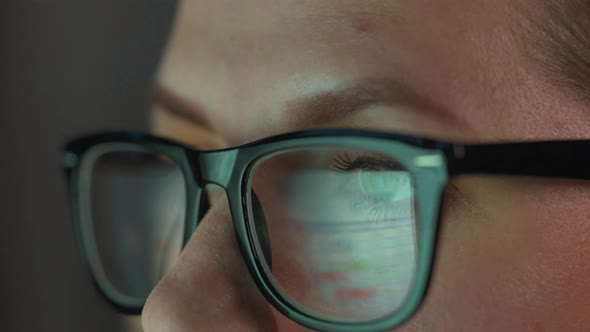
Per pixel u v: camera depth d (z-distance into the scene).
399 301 0.25
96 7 0.44
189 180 0.29
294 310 0.26
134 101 0.44
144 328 0.26
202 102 0.29
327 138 0.25
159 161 0.33
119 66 0.44
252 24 0.27
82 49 0.44
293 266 0.26
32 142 0.45
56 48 0.45
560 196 0.25
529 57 0.25
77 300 0.46
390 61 0.25
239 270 0.27
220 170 0.27
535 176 0.24
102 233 0.35
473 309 0.25
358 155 0.25
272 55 0.27
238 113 0.28
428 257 0.25
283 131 0.27
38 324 0.46
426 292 0.25
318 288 0.26
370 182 0.25
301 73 0.26
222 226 0.27
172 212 0.33
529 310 0.25
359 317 0.26
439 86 0.25
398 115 0.25
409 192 0.25
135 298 0.35
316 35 0.26
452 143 0.24
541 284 0.25
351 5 0.25
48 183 0.46
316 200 0.26
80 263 0.46
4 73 0.44
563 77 0.25
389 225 0.25
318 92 0.26
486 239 0.25
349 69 0.26
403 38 0.25
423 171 0.24
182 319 0.26
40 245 0.46
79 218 0.35
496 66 0.25
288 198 0.26
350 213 0.25
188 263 0.27
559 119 0.25
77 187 0.35
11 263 0.46
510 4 0.25
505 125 0.25
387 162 0.25
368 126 0.26
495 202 0.25
